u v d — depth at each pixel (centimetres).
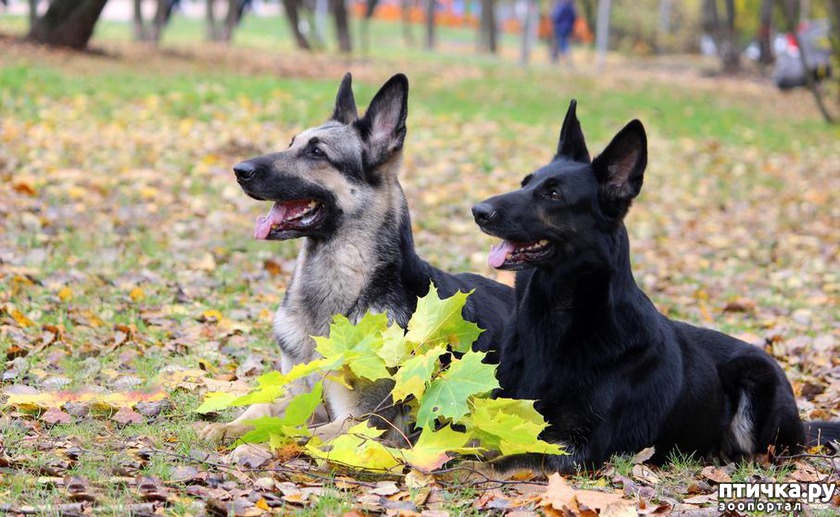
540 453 484
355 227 543
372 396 520
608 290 496
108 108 1576
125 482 427
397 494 448
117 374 594
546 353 504
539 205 492
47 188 1083
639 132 490
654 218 1262
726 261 1084
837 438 561
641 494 466
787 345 767
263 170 537
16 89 1611
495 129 1797
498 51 4772
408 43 4812
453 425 521
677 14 5416
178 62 2358
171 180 1182
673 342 539
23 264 824
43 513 387
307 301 547
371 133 553
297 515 412
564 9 3928
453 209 1202
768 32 4066
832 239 1188
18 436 476
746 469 520
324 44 3875
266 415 492
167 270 861
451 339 503
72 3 2288
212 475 445
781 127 2258
